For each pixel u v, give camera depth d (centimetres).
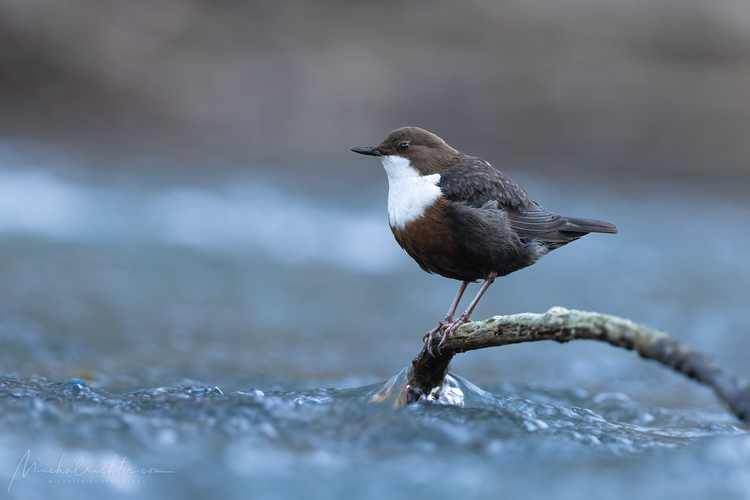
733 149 2734
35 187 1884
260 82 2877
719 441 444
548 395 709
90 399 510
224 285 1319
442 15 3133
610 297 1313
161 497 346
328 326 1106
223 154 2542
